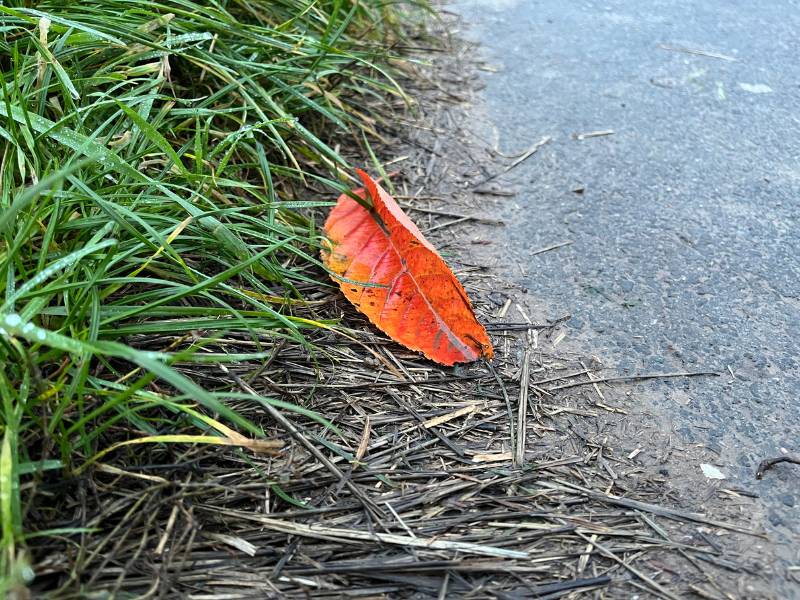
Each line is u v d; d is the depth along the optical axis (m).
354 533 0.22
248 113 0.37
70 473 0.21
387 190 0.39
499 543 0.22
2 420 0.21
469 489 0.24
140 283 0.27
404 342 0.27
